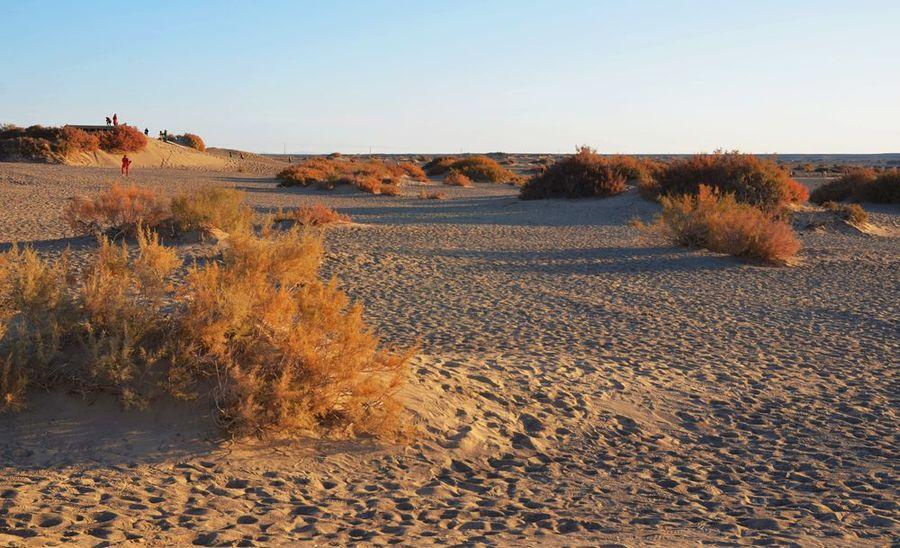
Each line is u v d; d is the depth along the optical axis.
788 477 7.01
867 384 10.32
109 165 74.69
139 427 6.61
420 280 17.30
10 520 5.01
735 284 18.59
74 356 6.99
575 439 7.92
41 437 6.30
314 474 6.39
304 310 7.50
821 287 18.44
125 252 7.91
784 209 34.16
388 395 7.46
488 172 65.94
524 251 23.27
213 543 4.92
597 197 40.34
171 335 7.13
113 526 5.06
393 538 5.15
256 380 6.86
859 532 5.60
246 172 76.31
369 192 47.22
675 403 9.27
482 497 6.25
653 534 5.41
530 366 10.35
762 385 10.16
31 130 75.56
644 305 15.67
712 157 37.34
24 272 7.23
